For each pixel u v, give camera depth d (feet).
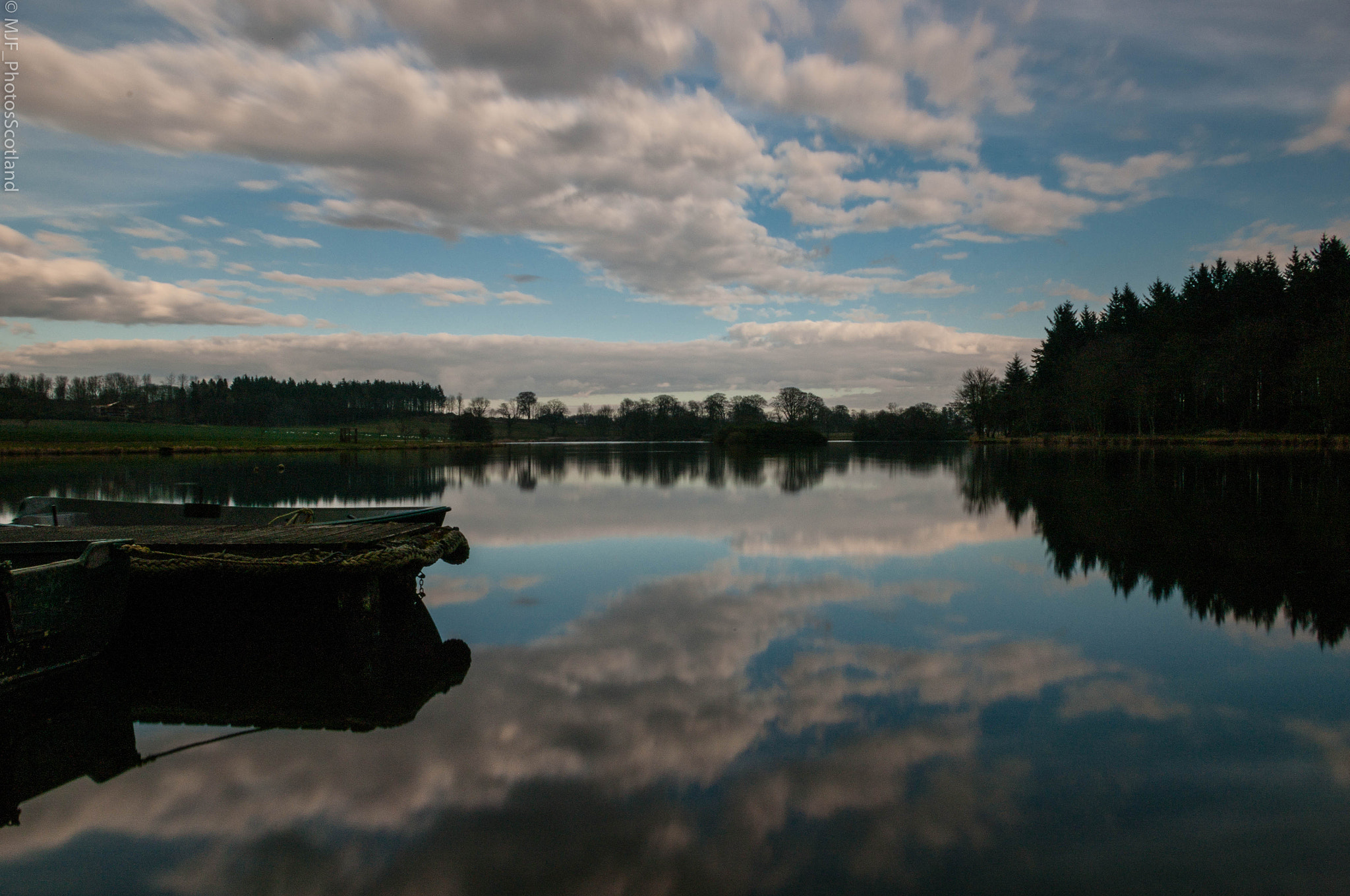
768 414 453.17
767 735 17.31
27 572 20.74
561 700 19.63
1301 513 56.75
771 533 50.57
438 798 14.55
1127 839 12.94
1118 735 17.25
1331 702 19.34
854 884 11.61
